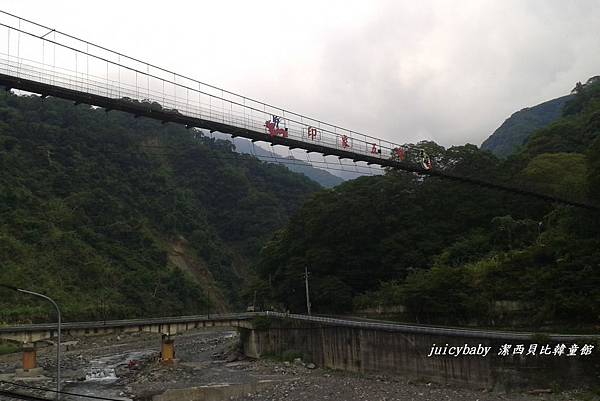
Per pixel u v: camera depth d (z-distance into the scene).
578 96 142.62
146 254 149.00
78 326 73.81
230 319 84.38
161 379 66.06
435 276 68.81
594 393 42.28
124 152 181.75
